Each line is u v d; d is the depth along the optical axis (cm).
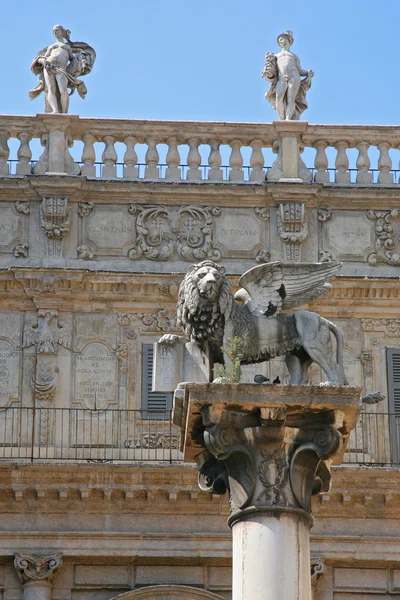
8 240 5184
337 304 5216
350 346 5181
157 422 5072
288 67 5378
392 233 5291
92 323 5150
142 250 5209
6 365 5084
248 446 2834
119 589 4866
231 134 5325
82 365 5109
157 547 4866
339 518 4931
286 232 5238
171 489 4875
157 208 5244
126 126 5300
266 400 2788
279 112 5369
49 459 4972
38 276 5125
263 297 3148
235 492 2836
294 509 2814
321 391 2792
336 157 5341
